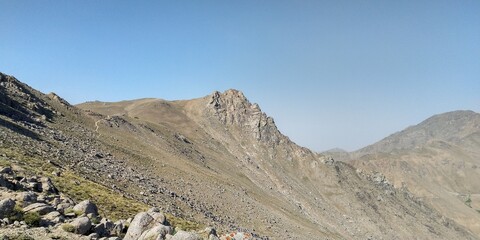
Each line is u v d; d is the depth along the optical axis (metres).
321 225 176.12
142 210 45.25
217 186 117.12
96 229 24.50
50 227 23.30
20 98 94.44
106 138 106.38
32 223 23.09
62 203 29.34
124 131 135.62
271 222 109.69
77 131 95.19
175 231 23.64
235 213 99.69
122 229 26.55
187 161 147.38
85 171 62.09
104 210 39.16
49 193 34.03
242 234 31.03
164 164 109.44
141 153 111.56
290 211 161.25
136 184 72.56
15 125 67.88
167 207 67.62
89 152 79.00
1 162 40.12
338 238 151.50
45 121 88.56
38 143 64.06
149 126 175.25
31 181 34.56
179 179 100.88
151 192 72.69
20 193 27.41
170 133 188.12
